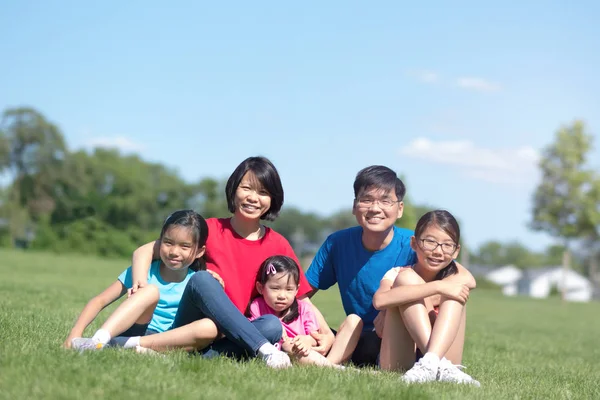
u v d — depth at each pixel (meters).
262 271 5.27
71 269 24.16
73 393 3.39
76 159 60.78
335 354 5.18
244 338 4.63
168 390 3.60
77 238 45.16
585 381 5.97
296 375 4.23
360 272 5.52
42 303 9.20
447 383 4.38
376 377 4.41
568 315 24.70
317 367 4.62
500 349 9.25
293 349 4.98
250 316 5.35
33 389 3.40
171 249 4.84
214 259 5.23
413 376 4.41
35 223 58.03
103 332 4.50
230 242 5.31
